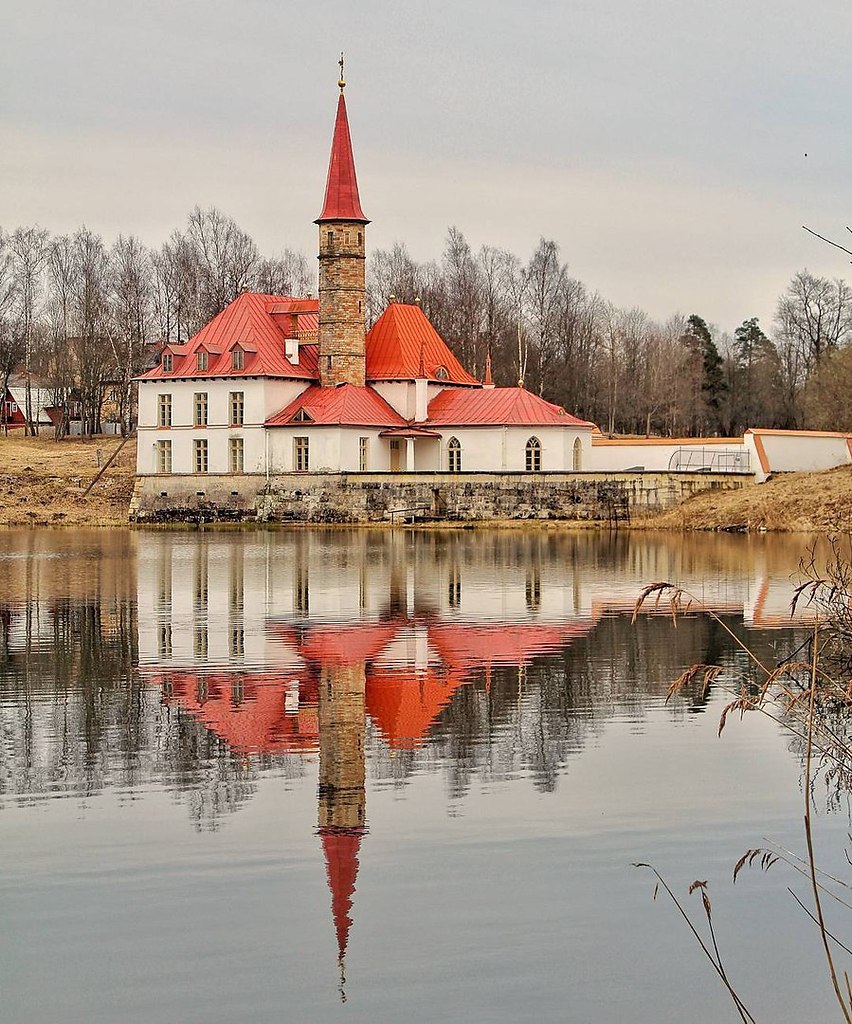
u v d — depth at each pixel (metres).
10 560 72.50
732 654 38.22
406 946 17.92
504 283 172.38
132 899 19.41
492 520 106.62
